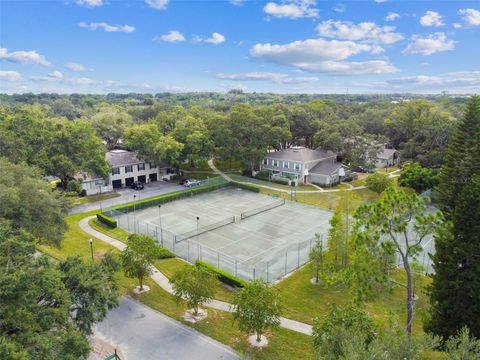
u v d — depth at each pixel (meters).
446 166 35.84
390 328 14.36
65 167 44.03
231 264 28.39
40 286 13.73
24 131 42.69
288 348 18.41
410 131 72.06
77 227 37.03
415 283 21.56
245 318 17.61
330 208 43.78
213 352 18.20
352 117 80.00
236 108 61.53
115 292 18.00
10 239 15.24
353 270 16.97
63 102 138.12
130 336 19.55
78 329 15.76
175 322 20.86
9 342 11.41
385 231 15.74
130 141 56.44
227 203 46.16
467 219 16.77
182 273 20.81
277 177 59.38
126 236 34.28
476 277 16.14
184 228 36.69
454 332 16.77
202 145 57.91
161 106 98.69
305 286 25.03
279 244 32.59
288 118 72.19
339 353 12.95
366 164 60.50
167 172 61.84
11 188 22.16
